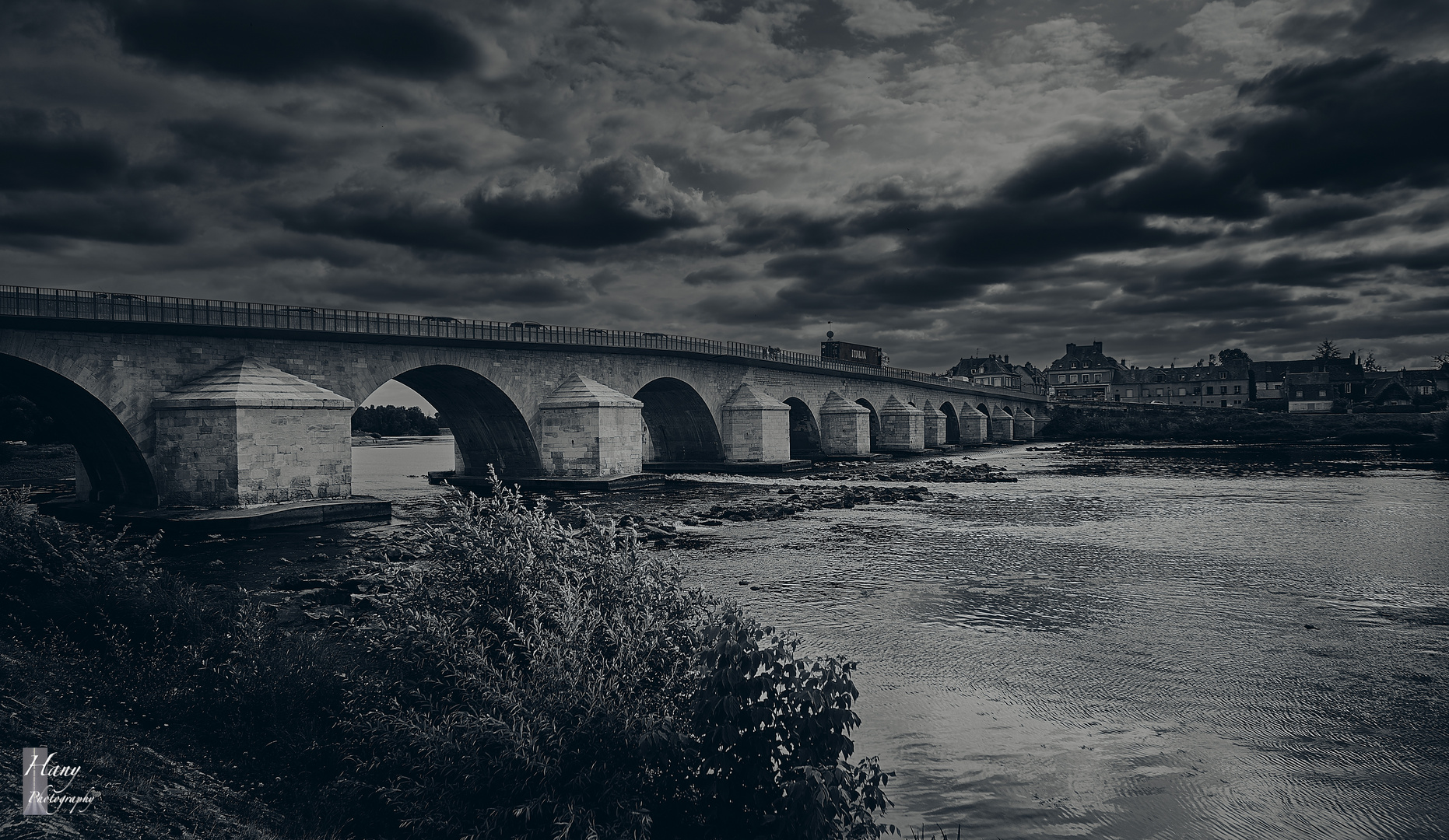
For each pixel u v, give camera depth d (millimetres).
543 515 8828
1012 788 8703
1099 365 180750
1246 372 163375
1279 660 13586
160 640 10117
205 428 31781
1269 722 10703
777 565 22625
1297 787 8742
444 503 8656
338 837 6359
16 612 10859
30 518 13281
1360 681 12438
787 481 55344
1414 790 8656
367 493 48844
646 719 6117
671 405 67312
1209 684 12305
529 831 5809
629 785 6035
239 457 31578
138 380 31922
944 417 104688
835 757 6293
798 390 78562
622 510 37031
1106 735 10273
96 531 29953
